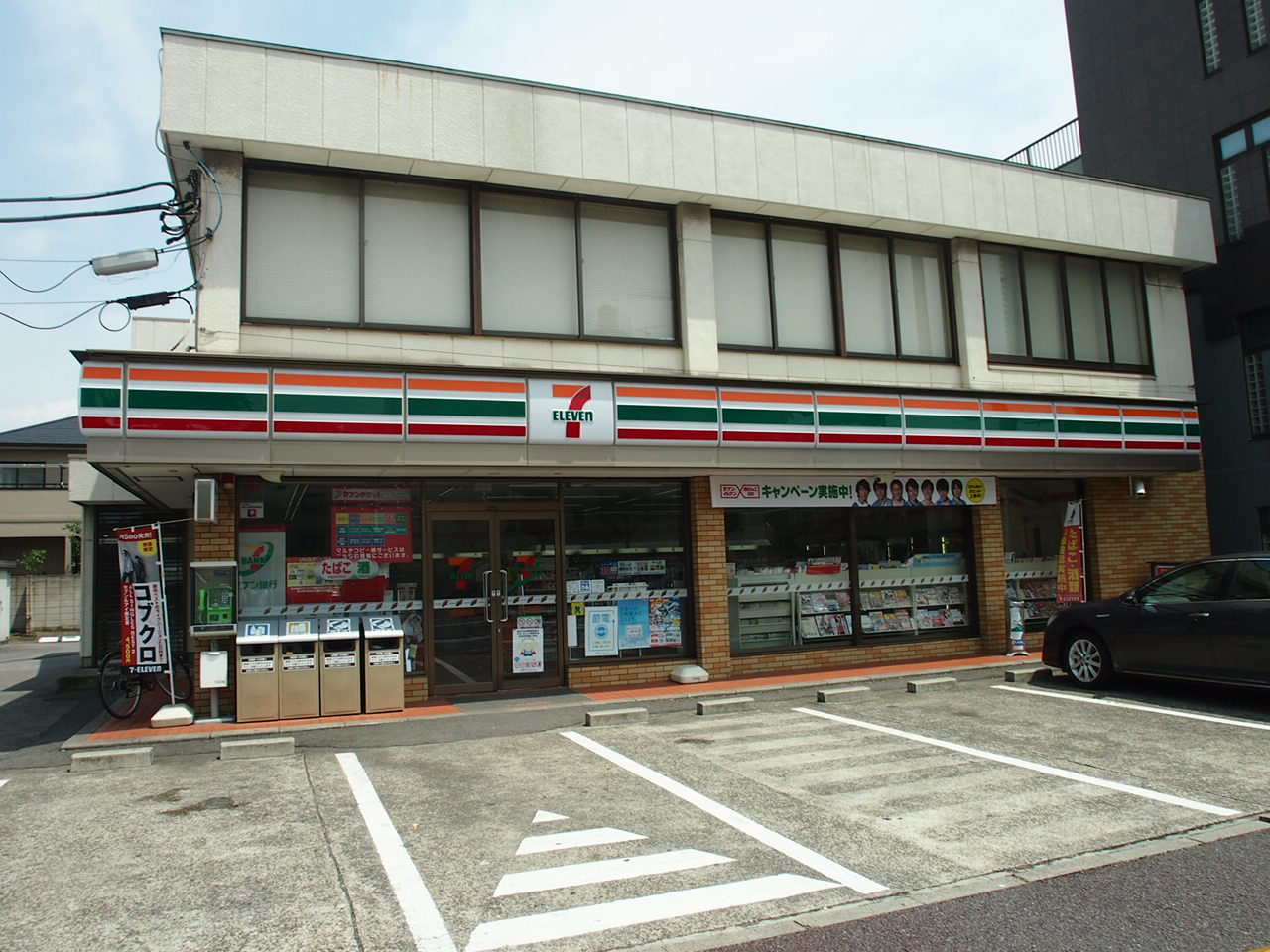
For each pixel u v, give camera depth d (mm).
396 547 10445
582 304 11000
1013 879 4953
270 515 10016
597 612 11250
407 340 10055
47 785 7195
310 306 9836
